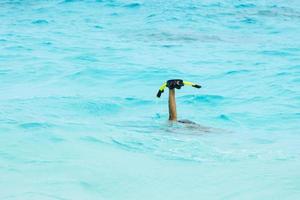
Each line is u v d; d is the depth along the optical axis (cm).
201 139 1488
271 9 5775
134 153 1298
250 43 3884
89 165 1163
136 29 4553
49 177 1068
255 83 2577
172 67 2988
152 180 1077
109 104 2131
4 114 1734
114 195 988
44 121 1631
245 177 1098
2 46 3678
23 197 939
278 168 1179
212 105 2181
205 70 2909
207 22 4934
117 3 6025
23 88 2459
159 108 2103
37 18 5184
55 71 2873
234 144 1452
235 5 6003
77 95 2291
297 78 2666
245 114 2019
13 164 1146
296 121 1903
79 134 1479
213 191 1014
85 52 3453
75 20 5059
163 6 5841
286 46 3716
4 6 6066
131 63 3094
